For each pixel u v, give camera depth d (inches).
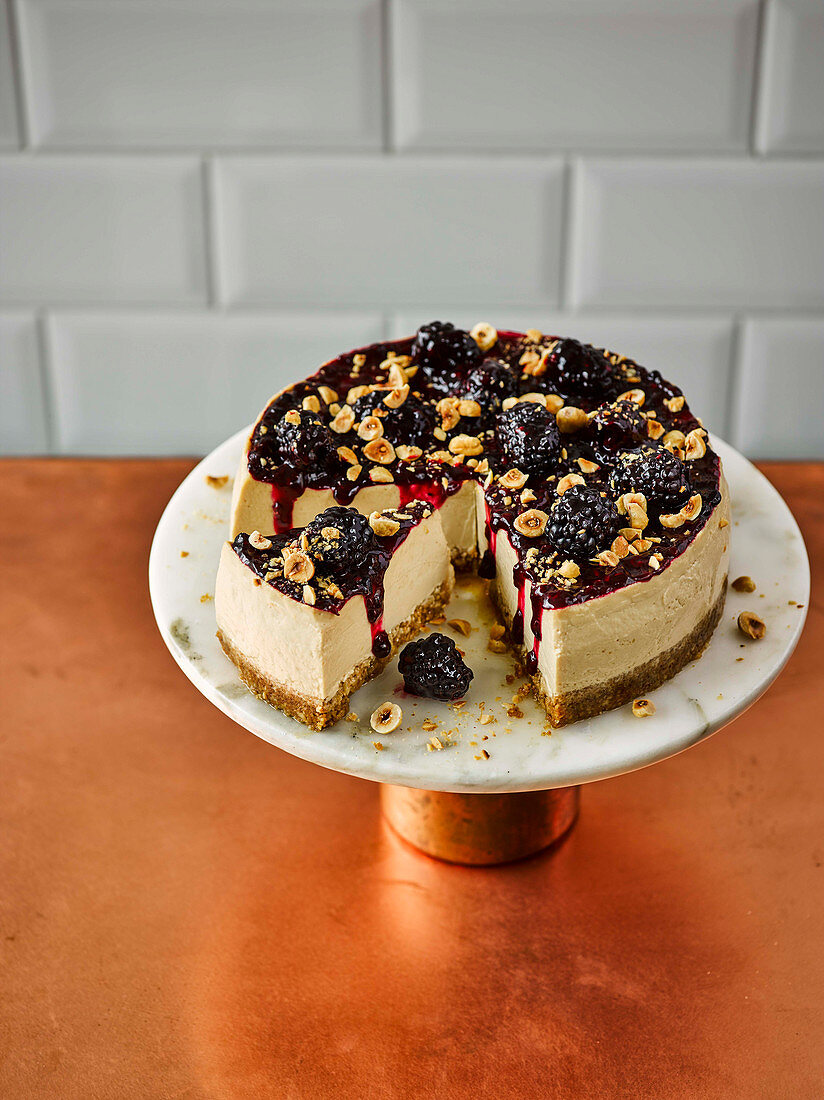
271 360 34.0
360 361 24.5
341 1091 17.7
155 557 22.2
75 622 26.2
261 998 18.9
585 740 18.9
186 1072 18.0
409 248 32.6
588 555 19.7
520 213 32.2
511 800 20.4
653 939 19.7
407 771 18.4
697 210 32.0
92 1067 18.0
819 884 20.6
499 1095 17.6
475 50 30.5
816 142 31.2
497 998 18.9
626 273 32.7
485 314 33.4
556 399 22.7
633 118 31.1
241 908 20.3
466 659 20.6
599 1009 18.7
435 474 22.0
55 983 19.2
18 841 21.4
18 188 32.1
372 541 19.8
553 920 20.1
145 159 31.8
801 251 32.3
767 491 23.8
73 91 31.1
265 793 22.4
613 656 19.1
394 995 18.9
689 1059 18.0
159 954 19.6
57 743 23.3
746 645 20.6
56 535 28.8
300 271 32.9
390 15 30.1
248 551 19.6
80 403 34.6
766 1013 18.6
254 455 22.1
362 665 19.9
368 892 20.6
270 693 19.6
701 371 33.9
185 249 32.7
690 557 19.7
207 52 30.7
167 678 24.9
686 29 30.1
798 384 33.9
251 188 32.0
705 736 19.2
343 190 32.0
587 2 29.9
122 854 21.2
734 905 20.2
